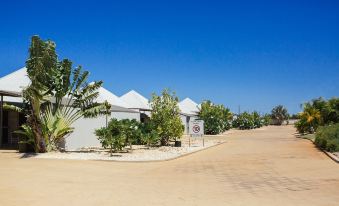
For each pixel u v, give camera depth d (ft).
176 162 57.67
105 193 31.35
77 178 39.81
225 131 201.77
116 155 65.67
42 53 60.64
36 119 62.18
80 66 68.13
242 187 34.40
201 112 170.60
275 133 172.24
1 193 31.01
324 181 37.32
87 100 69.72
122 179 39.63
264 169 47.47
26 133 64.59
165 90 91.61
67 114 68.59
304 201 27.96
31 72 60.08
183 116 170.71
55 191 32.12
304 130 146.30
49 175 41.39
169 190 32.89
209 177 41.19
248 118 240.94
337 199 28.60
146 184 36.24
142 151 74.43
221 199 28.89
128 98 134.72
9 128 81.87
